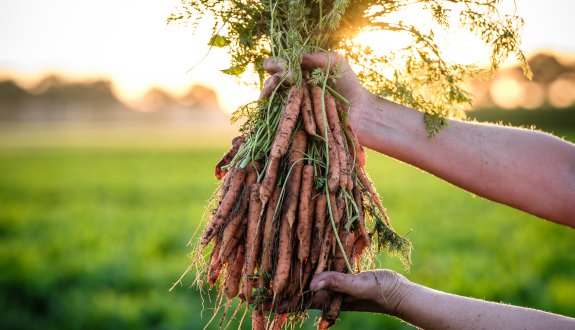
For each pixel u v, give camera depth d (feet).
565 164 6.24
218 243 6.73
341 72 6.79
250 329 21.36
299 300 6.44
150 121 471.21
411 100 6.93
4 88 455.22
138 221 49.62
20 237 43.57
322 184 6.46
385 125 6.78
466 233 41.65
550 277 29.30
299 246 6.32
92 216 53.67
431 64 7.10
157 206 62.39
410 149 6.70
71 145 215.92
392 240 6.52
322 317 6.28
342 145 6.57
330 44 7.02
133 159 145.69
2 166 128.16
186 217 50.98
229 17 6.98
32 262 31.22
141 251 34.63
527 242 37.73
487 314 5.87
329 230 6.38
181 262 32.12
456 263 29.86
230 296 6.76
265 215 6.59
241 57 7.10
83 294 26.53
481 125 6.74
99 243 37.78
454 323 5.94
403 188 75.56
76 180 94.73
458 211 55.16
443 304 6.04
